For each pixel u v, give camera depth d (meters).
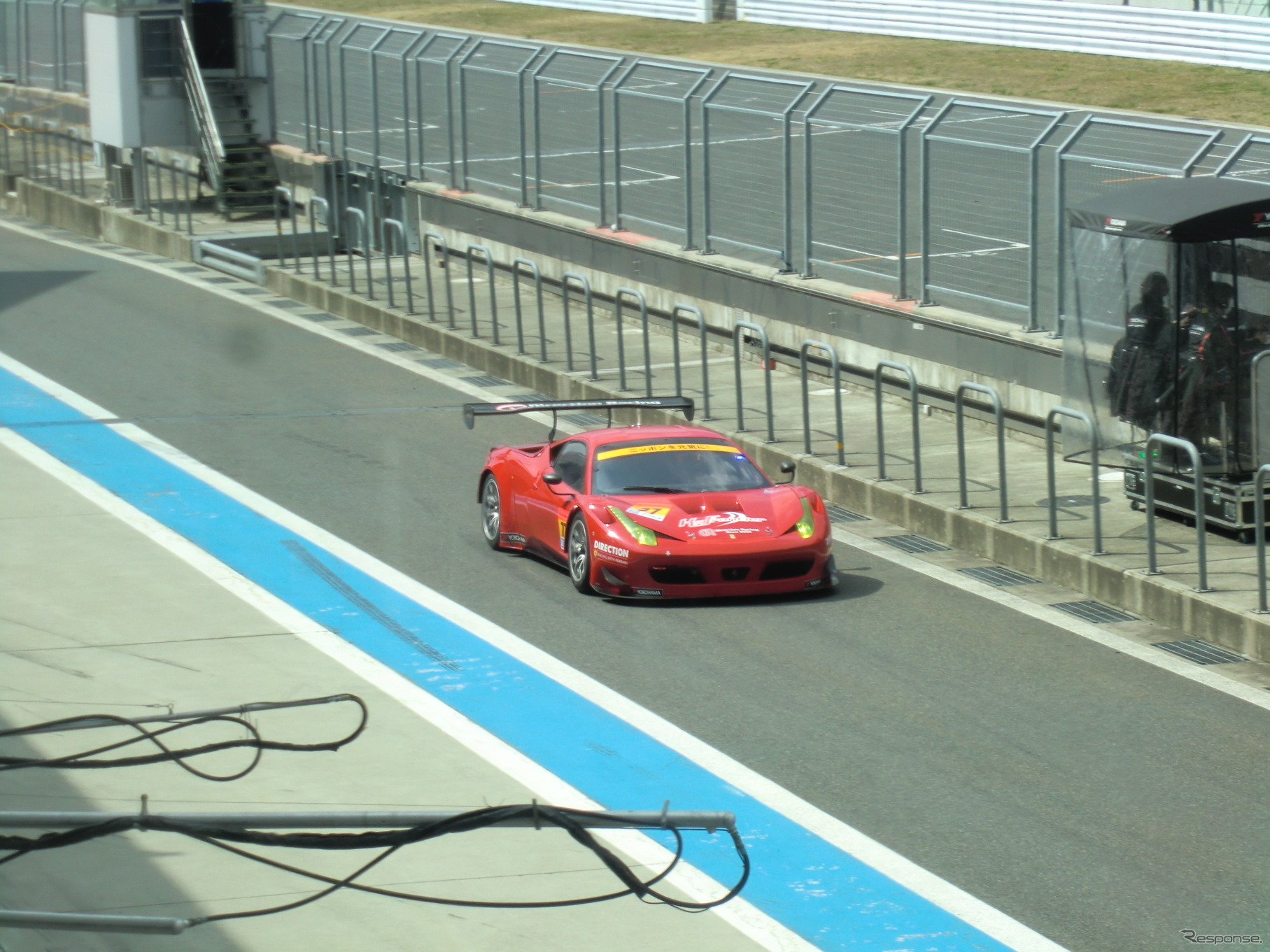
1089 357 47.03
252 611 40.72
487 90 90.81
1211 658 36.94
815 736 32.28
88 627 39.28
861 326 64.06
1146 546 42.84
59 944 23.39
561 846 27.25
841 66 142.00
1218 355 44.12
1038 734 32.28
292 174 105.38
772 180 70.31
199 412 63.22
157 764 30.42
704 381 60.03
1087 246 46.59
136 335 77.19
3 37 128.38
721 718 33.34
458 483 54.03
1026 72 132.12
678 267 74.56
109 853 26.55
